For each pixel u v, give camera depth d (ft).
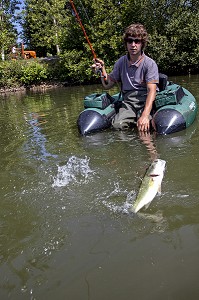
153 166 8.76
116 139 15.74
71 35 54.65
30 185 10.90
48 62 60.70
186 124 16.30
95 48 52.31
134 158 12.75
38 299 5.97
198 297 5.68
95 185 10.50
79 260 6.93
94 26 52.21
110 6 51.98
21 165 12.94
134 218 8.34
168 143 14.32
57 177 11.40
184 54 50.85
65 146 15.25
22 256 7.26
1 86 54.90
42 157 13.79
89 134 16.99
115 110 18.71
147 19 51.96
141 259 6.77
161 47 50.49
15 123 22.02
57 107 27.78
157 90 17.70
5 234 8.21
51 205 9.45
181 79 43.39
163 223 8.00
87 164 12.49
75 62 54.08
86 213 8.82
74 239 7.70
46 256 7.17
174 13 51.42
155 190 8.50
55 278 6.46
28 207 9.45
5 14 73.92
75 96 35.83
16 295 6.10
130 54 16.80
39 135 17.78
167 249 7.00
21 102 35.19
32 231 8.23
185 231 7.57
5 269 6.87
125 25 52.60
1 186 11.01
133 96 17.65
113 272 6.48
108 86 19.03
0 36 62.90
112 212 8.74
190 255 6.73
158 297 5.75
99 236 7.72
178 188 9.71
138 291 5.93
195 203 8.79
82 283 6.25
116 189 10.09
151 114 17.43
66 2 67.05
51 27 81.41
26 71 54.85
